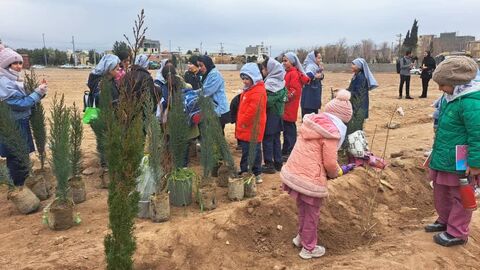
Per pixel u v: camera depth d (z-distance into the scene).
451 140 4.73
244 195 6.42
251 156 6.45
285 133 8.79
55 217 5.36
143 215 5.66
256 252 5.08
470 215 4.96
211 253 4.87
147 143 6.05
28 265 4.45
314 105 9.95
